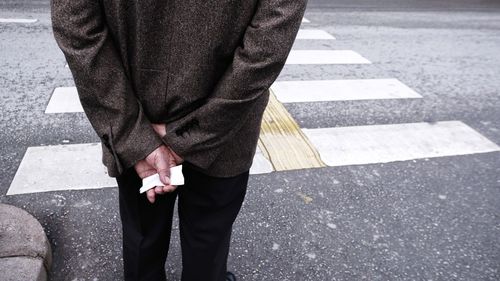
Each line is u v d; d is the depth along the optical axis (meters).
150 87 1.15
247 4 1.00
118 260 2.19
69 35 1.02
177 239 2.34
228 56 1.09
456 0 10.31
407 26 7.32
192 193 1.42
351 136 3.55
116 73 1.10
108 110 1.13
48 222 2.38
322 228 2.54
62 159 2.90
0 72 4.09
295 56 5.28
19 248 2.00
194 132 1.16
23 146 3.01
